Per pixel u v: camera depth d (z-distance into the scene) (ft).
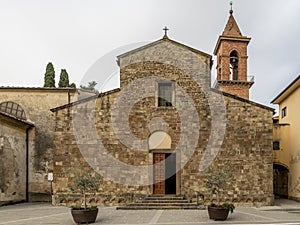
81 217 46.50
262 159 67.15
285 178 86.17
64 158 67.87
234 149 67.51
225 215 48.88
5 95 83.10
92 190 60.34
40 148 80.38
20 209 61.87
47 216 53.31
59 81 122.62
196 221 48.32
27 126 77.87
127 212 57.82
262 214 55.36
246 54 105.60
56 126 68.69
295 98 81.10
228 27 108.27
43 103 82.89
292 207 64.03
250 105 68.59
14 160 71.97
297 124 78.95
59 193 67.10
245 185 66.44
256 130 67.97
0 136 66.33
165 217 51.98
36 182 78.69
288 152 83.97
